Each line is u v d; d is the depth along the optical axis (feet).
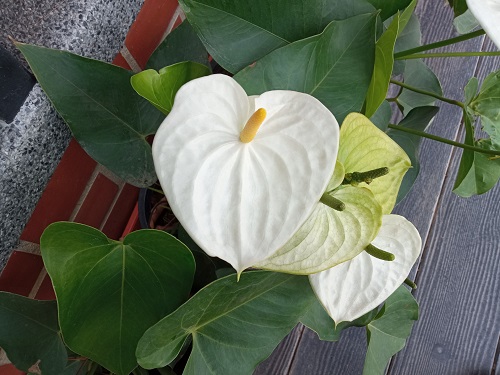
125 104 1.19
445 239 2.05
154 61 1.35
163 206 1.67
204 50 1.38
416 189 2.06
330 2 1.09
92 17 1.03
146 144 1.26
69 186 1.34
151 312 1.11
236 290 1.06
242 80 1.02
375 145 1.02
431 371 1.98
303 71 1.06
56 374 1.24
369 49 1.07
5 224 0.99
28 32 0.99
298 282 1.16
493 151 1.22
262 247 0.87
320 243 0.98
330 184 0.95
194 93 0.88
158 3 1.53
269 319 1.18
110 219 1.60
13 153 0.94
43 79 0.99
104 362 1.08
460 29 1.41
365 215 0.97
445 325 2.02
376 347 1.42
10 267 1.24
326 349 1.93
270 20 1.10
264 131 0.92
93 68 1.08
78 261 1.01
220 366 1.17
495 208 2.09
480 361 2.00
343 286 1.14
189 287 1.09
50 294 1.46
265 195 0.88
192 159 0.87
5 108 0.91
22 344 1.19
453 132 2.09
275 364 1.90
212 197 0.87
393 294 1.43
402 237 1.13
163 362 1.12
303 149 0.89
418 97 1.69
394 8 1.18
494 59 2.15
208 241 0.86
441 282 2.04
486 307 2.04
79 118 1.11
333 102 1.10
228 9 1.08
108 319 1.09
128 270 1.08
